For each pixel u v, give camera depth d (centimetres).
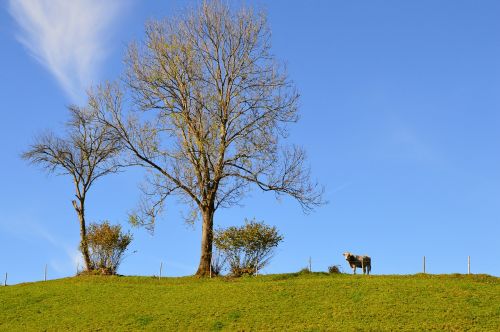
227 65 4628
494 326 3061
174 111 4578
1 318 3553
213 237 4400
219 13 4656
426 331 2989
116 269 4900
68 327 3328
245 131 4562
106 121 4747
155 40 4638
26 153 5088
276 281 3978
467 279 3959
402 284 3709
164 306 3562
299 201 4616
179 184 4584
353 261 4375
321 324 3133
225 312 3384
